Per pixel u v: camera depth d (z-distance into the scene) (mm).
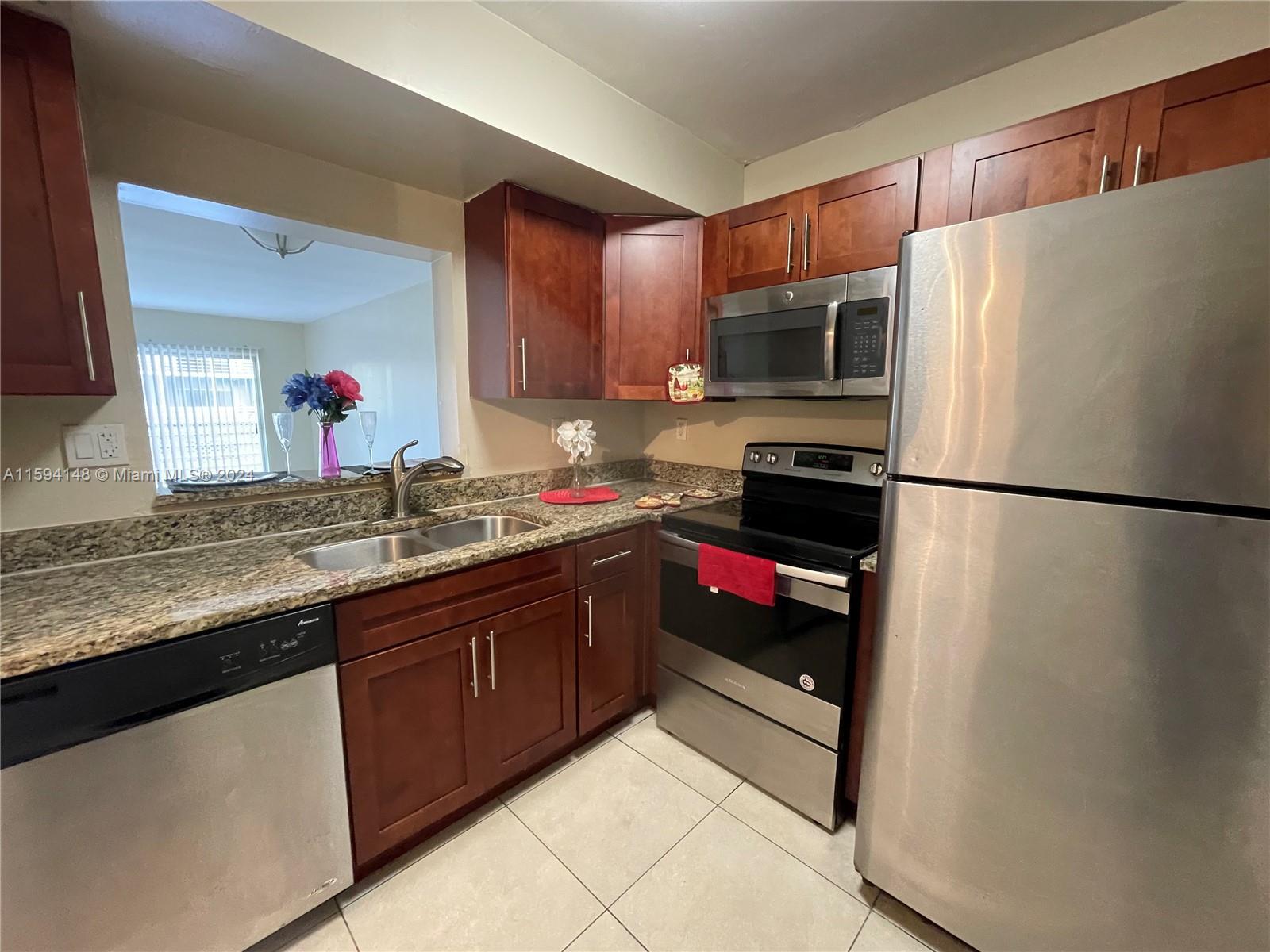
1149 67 1423
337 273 3756
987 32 1473
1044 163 1354
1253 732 817
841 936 1266
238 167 1489
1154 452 848
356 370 5449
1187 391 812
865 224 1665
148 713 993
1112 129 1261
